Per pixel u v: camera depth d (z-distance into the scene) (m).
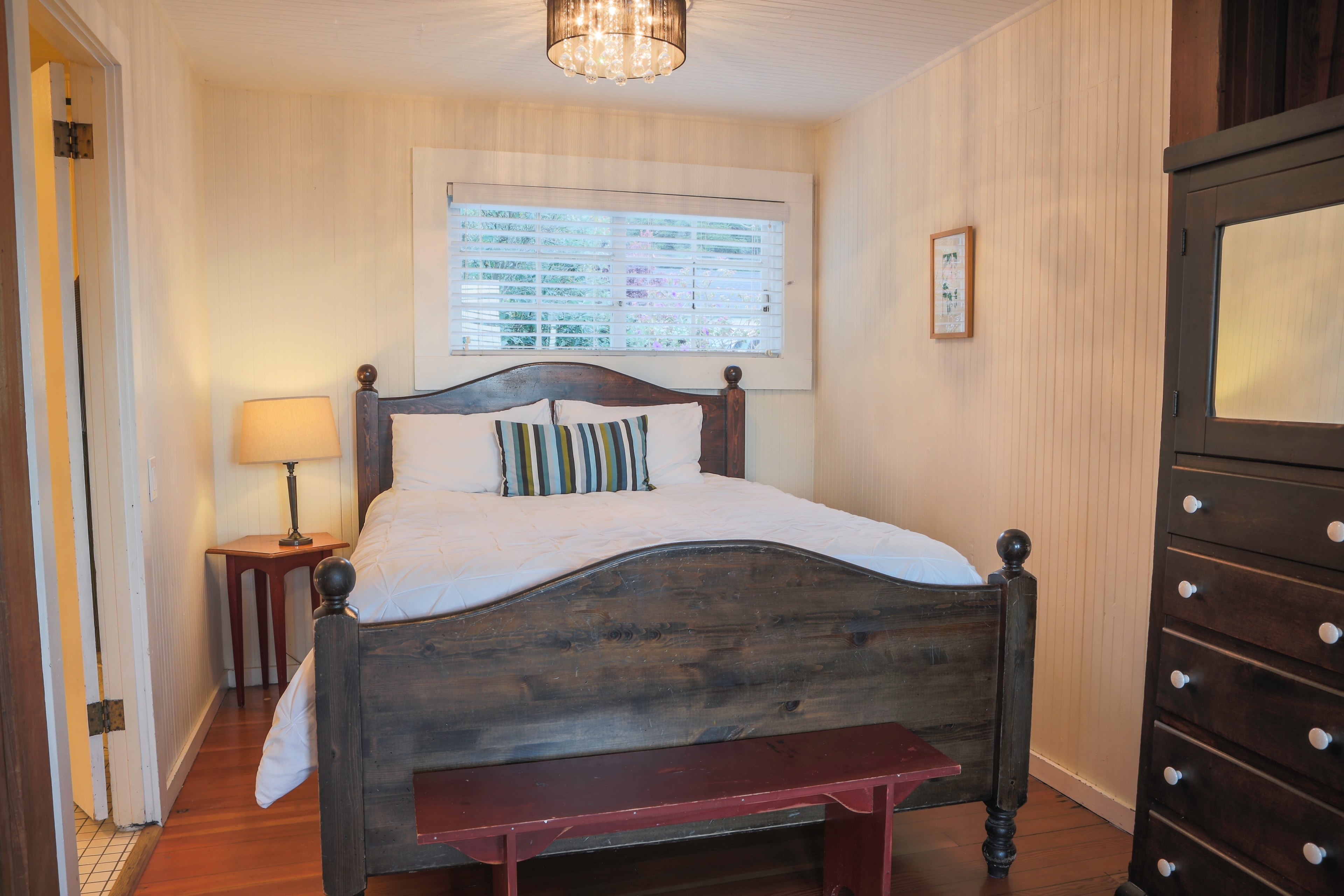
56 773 1.63
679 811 1.71
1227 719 1.75
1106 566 2.54
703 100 3.81
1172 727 1.91
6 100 1.47
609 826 1.79
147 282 2.55
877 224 3.77
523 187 3.88
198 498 3.29
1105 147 2.51
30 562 1.53
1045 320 2.77
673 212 4.07
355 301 3.76
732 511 2.92
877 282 3.77
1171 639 1.90
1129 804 2.47
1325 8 1.93
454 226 3.88
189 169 3.25
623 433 3.61
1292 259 1.60
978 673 2.19
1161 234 2.33
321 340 3.73
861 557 2.24
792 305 4.29
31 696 1.52
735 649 2.02
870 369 3.85
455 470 3.50
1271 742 1.64
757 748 1.99
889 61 3.31
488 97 3.75
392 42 3.10
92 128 2.30
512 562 2.06
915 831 2.47
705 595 1.99
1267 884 1.64
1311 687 1.55
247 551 3.37
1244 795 1.70
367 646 1.80
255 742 3.07
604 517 2.79
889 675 2.13
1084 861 2.30
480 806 1.68
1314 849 1.53
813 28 2.97
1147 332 2.38
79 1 1.97
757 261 4.27
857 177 3.93
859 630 2.10
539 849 1.71
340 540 3.74
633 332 4.12
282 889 2.14
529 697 1.90
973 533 3.14
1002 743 2.19
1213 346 1.79
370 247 3.76
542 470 3.44
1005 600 2.19
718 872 2.26
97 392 2.33
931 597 2.15
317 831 2.44
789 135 4.24
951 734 2.18
